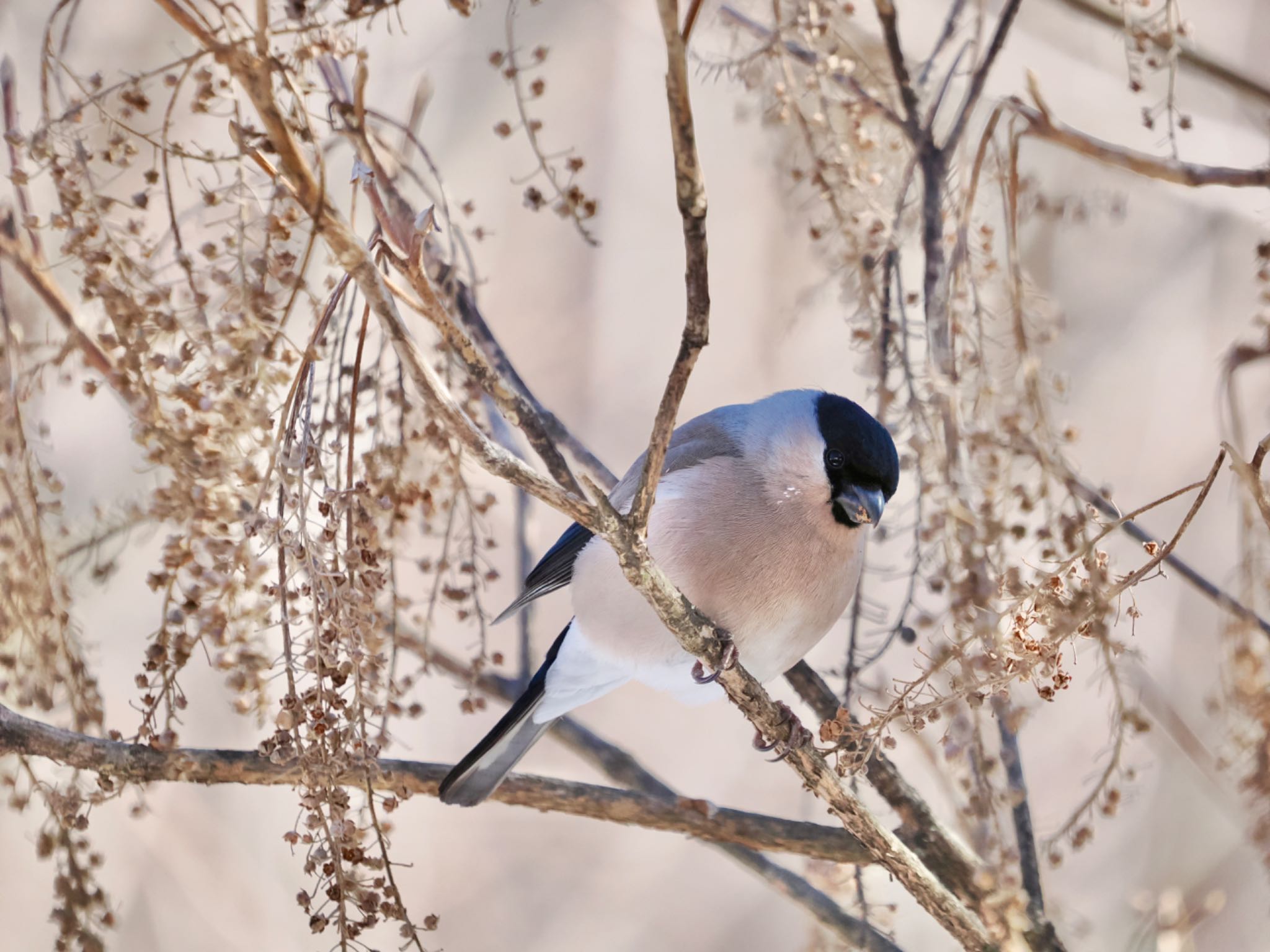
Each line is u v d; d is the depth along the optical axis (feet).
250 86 14.88
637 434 48.42
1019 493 21.48
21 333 20.49
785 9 24.68
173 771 21.63
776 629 27.53
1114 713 20.56
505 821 45.34
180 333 19.29
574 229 49.03
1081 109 37.93
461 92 46.52
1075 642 20.66
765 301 47.34
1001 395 22.41
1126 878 37.42
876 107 25.58
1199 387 43.83
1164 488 43.04
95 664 23.71
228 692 38.34
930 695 20.39
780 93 24.23
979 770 21.45
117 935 37.47
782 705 23.82
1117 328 44.75
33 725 21.30
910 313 26.73
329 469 19.19
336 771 17.74
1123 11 23.88
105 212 18.63
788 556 27.17
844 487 27.32
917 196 26.13
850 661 24.53
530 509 33.30
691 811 24.53
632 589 26.96
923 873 21.56
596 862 45.16
